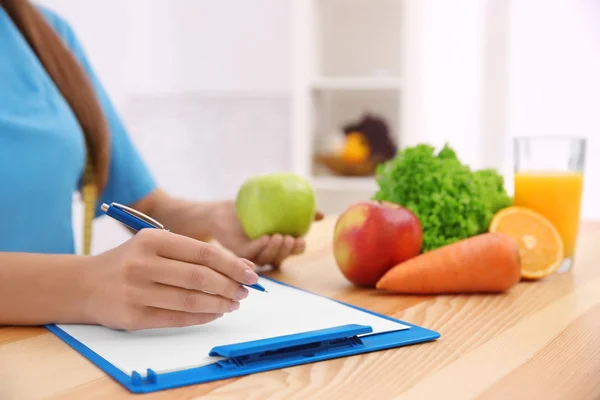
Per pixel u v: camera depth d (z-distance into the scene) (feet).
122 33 10.76
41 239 3.79
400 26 9.75
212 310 2.03
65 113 3.85
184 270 1.99
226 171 10.67
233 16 10.34
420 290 2.69
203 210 3.76
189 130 10.75
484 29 9.43
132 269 2.02
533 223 3.12
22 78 3.73
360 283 2.90
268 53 10.25
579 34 9.17
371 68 9.93
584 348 1.95
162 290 2.01
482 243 2.68
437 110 9.54
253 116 10.44
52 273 2.18
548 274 3.03
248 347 1.75
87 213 4.04
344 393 1.56
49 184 3.72
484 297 2.69
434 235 2.99
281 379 1.66
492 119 9.54
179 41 10.61
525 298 2.66
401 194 3.09
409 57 9.21
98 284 2.09
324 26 10.04
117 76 10.87
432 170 3.06
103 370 1.73
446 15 9.45
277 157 10.43
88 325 2.15
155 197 4.31
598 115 9.21
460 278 2.66
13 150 3.55
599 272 3.23
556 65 9.30
